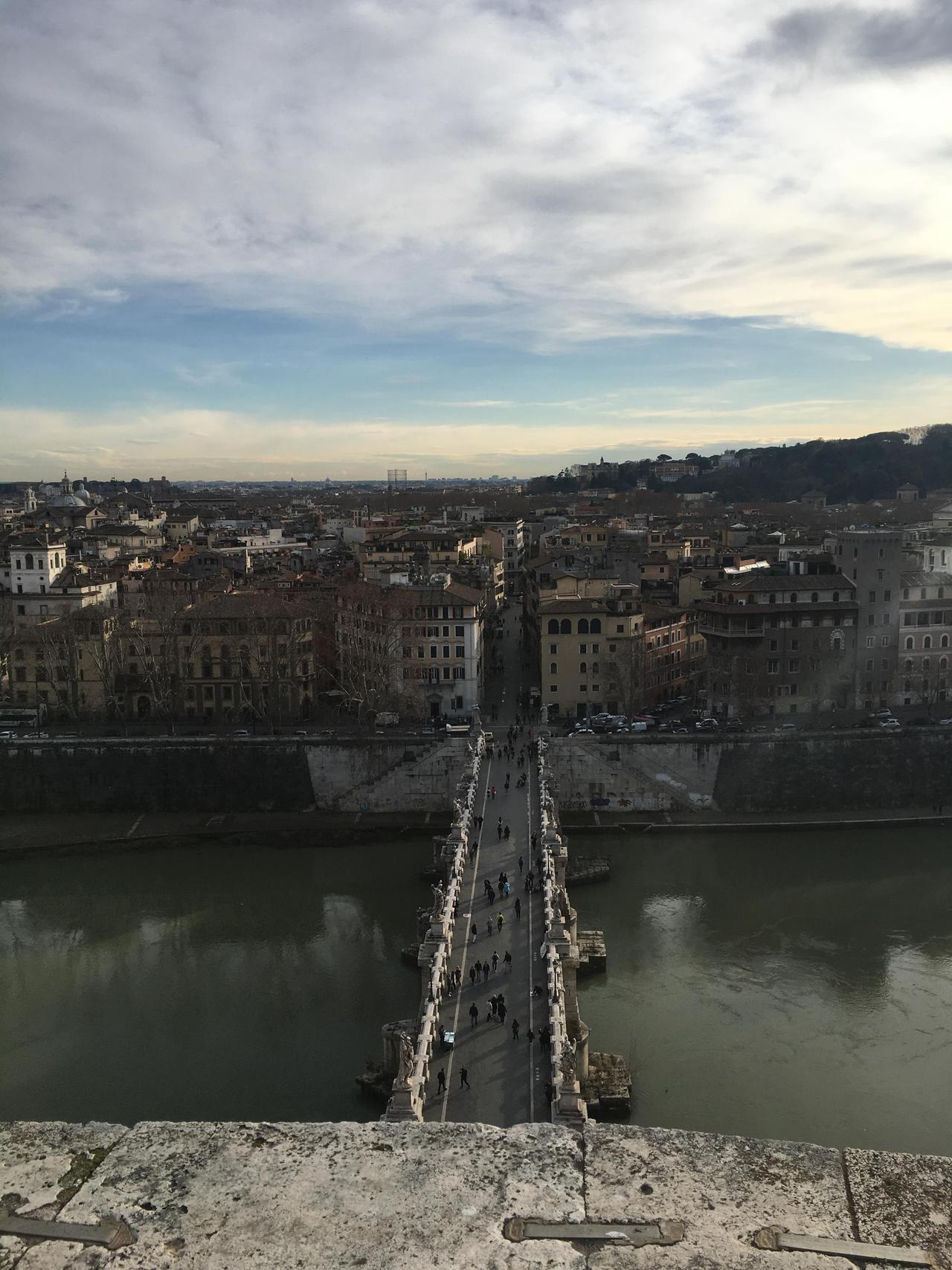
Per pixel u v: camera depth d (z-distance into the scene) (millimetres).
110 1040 75000
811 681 142250
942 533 181750
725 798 125750
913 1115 63812
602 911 97438
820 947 88688
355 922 97125
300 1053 72812
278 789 130750
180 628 150500
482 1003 63281
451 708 149750
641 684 149125
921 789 125375
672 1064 69875
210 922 97625
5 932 96000
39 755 131250
